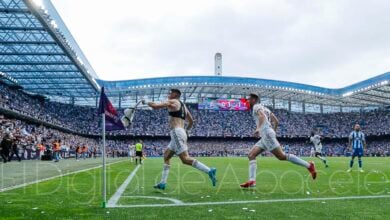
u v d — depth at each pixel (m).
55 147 30.34
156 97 80.12
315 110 93.31
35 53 38.19
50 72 47.22
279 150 8.24
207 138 79.44
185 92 80.50
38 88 59.19
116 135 72.88
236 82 73.50
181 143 7.69
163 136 74.94
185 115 7.98
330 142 84.19
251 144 79.31
